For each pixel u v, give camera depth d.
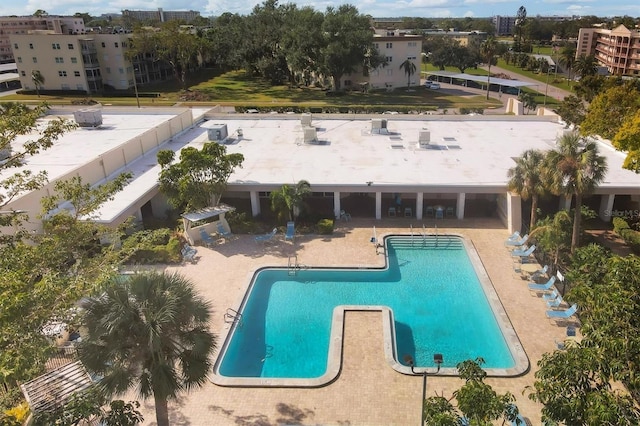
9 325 13.14
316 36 89.38
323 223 33.34
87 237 20.16
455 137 47.66
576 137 27.69
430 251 31.61
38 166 36.69
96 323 13.71
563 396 11.98
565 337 22.50
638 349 11.70
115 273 16.05
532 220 30.69
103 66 97.62
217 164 32.59
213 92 97.50
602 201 34.41
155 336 13.27
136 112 56.34
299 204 33.19
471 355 22.17
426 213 35.97
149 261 29.92
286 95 94.44
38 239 19.06
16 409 17.20
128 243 22.33
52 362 20.66
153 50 103.31
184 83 103.00
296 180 35.81
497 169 37.72
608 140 43.22
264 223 35.00
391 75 98.62
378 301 26.39
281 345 23.16
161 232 25.44
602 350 12.14
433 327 24.20
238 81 113.12
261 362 22.06
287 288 27.72
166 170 31.89
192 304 14.38
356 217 35.94
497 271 28.42
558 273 25.73
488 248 31.16
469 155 41.53
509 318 24.03
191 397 19.56
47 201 19.56
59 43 92.75
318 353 22.61
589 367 11.99
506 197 33.72
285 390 19.91
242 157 33.94
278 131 50.91
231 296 26.38
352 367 20.97
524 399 18.97
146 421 18.31
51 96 94.31
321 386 20.00
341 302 26.42
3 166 17.41
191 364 14.57
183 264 29.78
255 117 56.84
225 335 23.17
